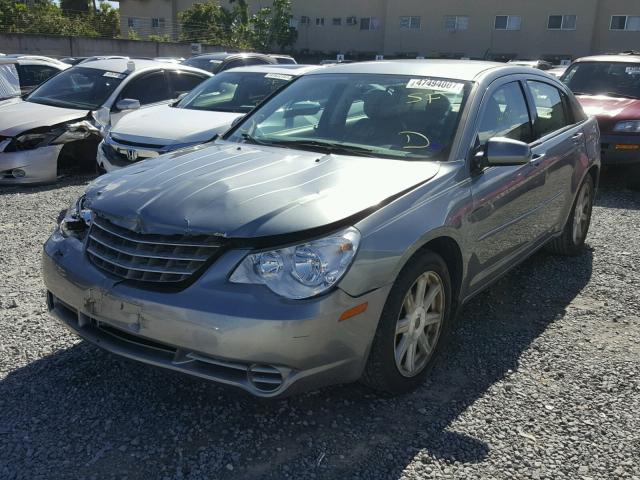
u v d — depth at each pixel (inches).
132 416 119.3
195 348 105.2
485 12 1710.1
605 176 381.1
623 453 112.8
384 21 1872.5
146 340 113.5
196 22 1718.8
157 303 106.9
